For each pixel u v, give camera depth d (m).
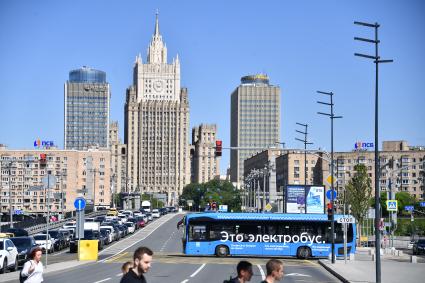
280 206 138.50
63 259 66.19
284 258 73.00
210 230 70.44
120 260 63.66
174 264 58.88
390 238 110.62
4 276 43.41
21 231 82.00
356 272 50.44
